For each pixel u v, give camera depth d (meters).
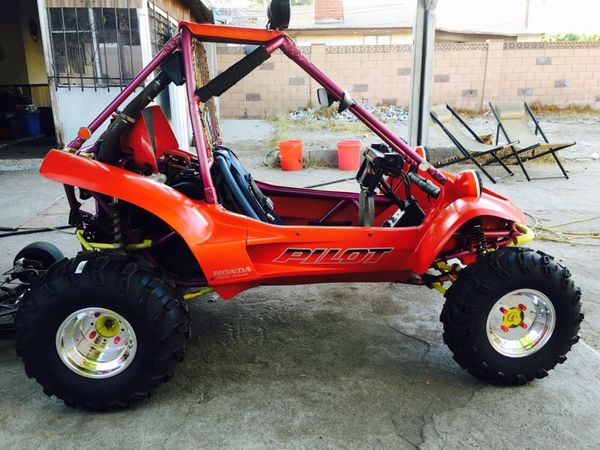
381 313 3.03
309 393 2.26
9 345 2.65
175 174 2.59
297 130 11.52
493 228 2.52
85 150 2.42
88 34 7.12
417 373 2.42
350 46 14.29
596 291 3.34
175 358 2.11
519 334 2.33
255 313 3.03
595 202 5.58
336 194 3.02
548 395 2.25
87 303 2.04
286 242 2.27
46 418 2.10
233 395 2.24
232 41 2.25
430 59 6.27
